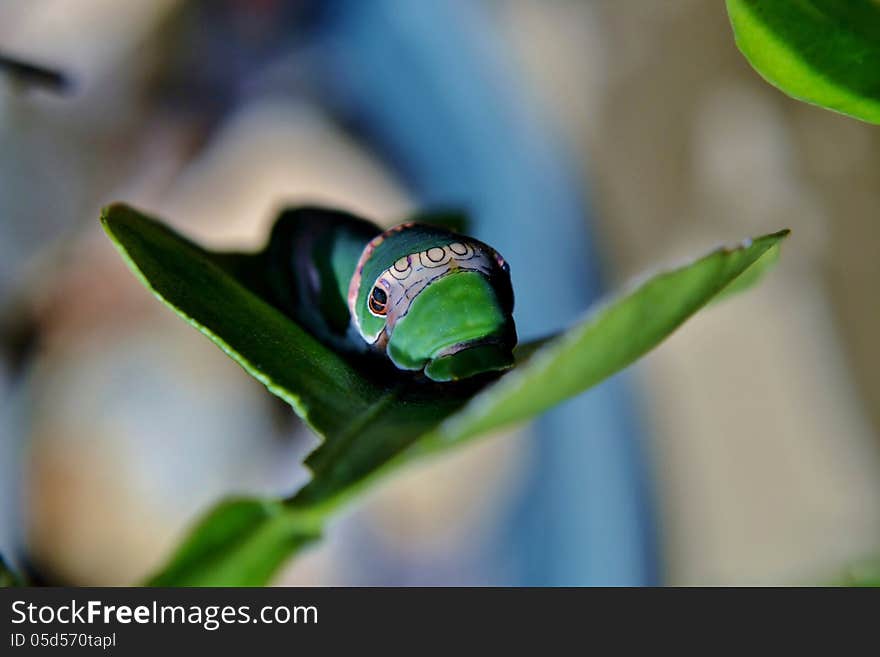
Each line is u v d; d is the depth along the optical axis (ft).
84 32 0.91
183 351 0.83
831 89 0.31
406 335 0.37
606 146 0.91
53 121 0.89
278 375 0.32
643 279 0.28
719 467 0.80
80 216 0.88
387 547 0.81
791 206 0.81
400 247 0.38
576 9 0.96
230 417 0.81
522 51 0.96
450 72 0.96
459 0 0.98
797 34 0.31
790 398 0.79
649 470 0.83
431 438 0.27
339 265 0.39
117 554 0.77
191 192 0.90
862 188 0.79
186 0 0.94
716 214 0.84
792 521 0.76
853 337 0.78
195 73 0.93
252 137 0.92
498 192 0.92
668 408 0.84
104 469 0.79
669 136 0.89
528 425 0.87
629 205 0.89
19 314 0.84
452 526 0.82
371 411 0.32
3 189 0.86
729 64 0.89
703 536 0.79
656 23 0.93
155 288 0.32
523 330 0.88
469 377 0.36
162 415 0.81
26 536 0.77
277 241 0.39
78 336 0.84
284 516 0.30
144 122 0.91
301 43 0.96
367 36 0.98
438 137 0.95
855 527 0.73
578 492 0.84
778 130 0.84
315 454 0.30
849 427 0.76
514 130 0.94
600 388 0.87
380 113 0.95
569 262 0.89
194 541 0.30
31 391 0.82
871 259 0.78
